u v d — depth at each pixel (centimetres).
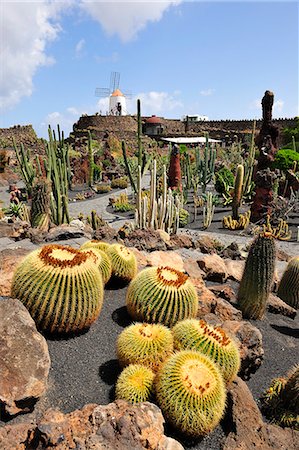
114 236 730
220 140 4762
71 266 329
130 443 200
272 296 538
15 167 2842
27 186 1780
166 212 976
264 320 481
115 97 6381
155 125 5322
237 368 301
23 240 671
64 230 687
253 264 461
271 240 460
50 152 939
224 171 1817
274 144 1346
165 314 357
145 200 914
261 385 349
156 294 361
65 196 954
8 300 300
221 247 909
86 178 2680
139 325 315
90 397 285
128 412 217
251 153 1706
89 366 319
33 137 4131
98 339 358
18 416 257
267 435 268
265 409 311
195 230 1257
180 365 258
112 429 206
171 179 1705
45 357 270
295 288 554
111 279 474
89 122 5334
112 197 2025
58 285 322
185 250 788
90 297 339
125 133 4872
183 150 3406
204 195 1590
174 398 245
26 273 329
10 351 261
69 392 288
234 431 267
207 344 296
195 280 487
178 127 5659
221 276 597
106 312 414
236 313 431
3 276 420
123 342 304
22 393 249
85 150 3606
